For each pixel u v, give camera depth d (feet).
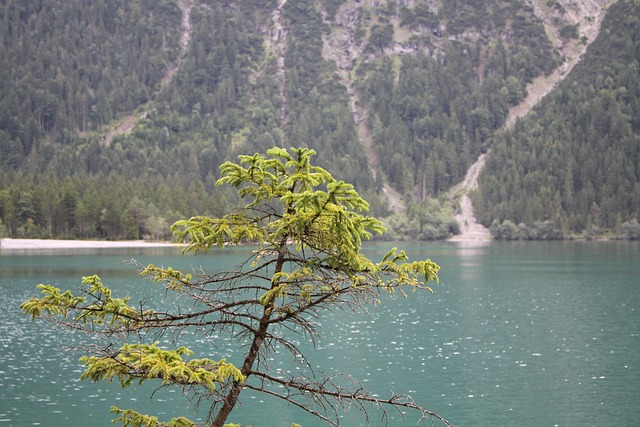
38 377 148.87
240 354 164.45
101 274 372.99
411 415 126.72
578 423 122.01
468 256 647.97
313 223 42.04
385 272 44.27
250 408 129.90
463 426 120.37
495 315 252.83
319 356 173.78
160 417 122.01
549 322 234.79
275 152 43.21
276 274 42.50
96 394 136.56
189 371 39.19
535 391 142.82
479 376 155.43
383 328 220.02
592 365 166.50
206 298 43.75
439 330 216.74
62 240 641.40
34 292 291.79
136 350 41.70
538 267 499.51
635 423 122.62
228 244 43.68
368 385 146.51
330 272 44.60
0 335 196.13
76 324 41.60
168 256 521.24
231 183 43.57
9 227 646.33
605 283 373.40
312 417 125.39
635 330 217.56
